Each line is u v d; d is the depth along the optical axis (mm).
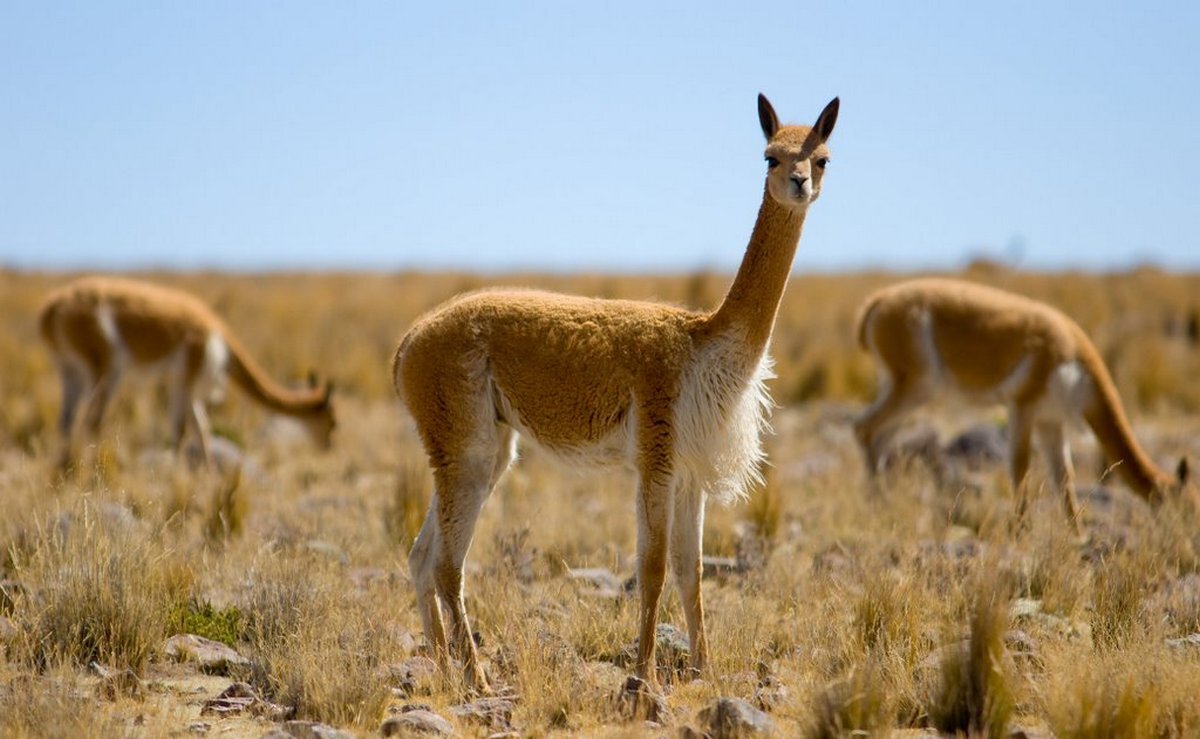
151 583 27078
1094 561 31672
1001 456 51281
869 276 168375
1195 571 32719
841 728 19531
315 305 126188
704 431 24203
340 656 23297
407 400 25719
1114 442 40969
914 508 39719
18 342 90625
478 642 27062
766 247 24656
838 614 26969
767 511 38469
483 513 40531
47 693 20828
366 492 45750
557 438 25234
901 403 46281
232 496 37156
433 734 20547
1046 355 42000
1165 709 20250
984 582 23688
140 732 19984
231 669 24531
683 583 24703
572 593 28859
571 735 21203
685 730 19938
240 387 55250
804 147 24562
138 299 52844
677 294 120875
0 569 30172
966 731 20688
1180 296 122812
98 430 51938
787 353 90500
